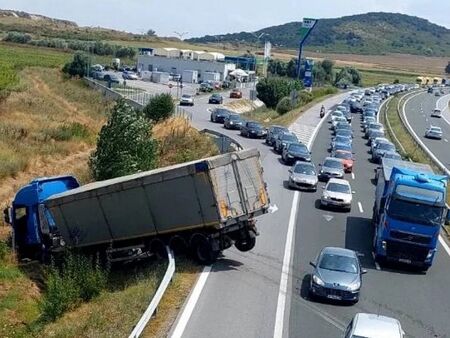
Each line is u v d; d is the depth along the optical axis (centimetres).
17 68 10231
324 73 16750
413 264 2786
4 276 2484
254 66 15788
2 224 3127
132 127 3634
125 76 12375
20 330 2005
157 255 2578
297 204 3828
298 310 2120
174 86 11981
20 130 4938
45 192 2789
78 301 2173
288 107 9456
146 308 1944
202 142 4947
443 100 14425
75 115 6656
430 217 2750
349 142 5919
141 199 2497
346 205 3753
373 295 2397
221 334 1834
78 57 10706
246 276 2409
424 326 2116
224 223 2427
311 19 11469
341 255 2372
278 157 5444
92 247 2675
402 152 6166
